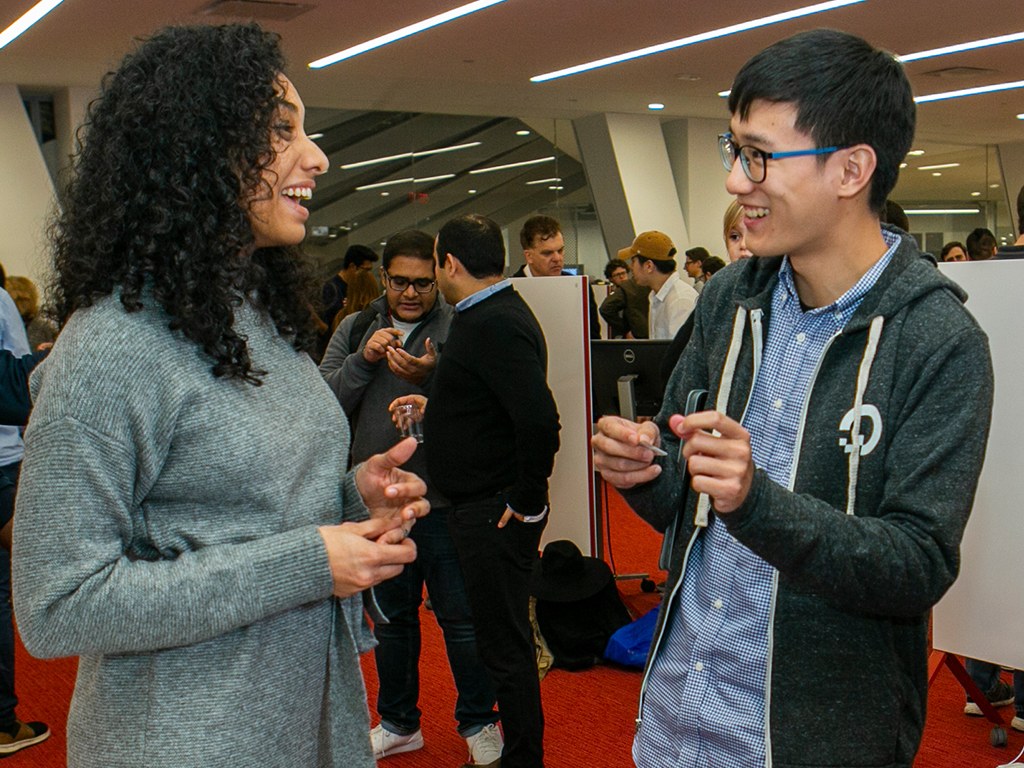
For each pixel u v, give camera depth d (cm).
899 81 107
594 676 356
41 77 878
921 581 100
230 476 106
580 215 1245
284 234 117
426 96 1041
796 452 115
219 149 106
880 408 108
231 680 106
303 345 124
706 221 1244
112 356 100
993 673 316
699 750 124
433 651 384
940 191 1498
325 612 118
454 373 246
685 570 127
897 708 113
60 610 96
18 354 307
